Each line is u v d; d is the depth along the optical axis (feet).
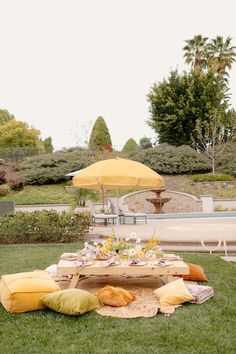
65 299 16.37
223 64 127.34
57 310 16.42
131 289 20.85
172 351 12.57
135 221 54.08
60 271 19.48
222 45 127.75
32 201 71.67
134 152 93.71
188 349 12.71
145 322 15.33
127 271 19.39
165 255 21.93
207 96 104.12
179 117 102.78
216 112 96.89
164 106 104.99
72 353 12.48
